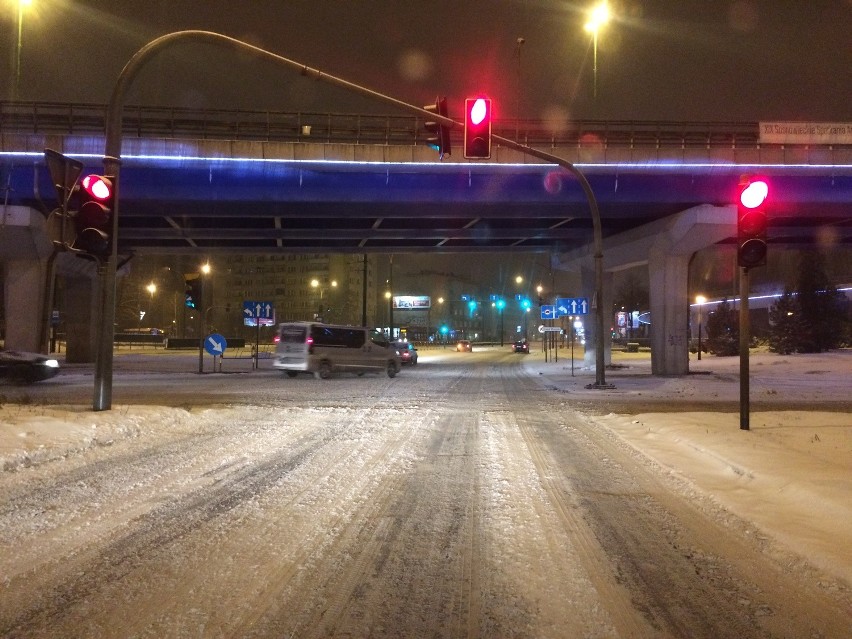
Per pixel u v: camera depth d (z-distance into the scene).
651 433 11.27
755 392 20.52
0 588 4.33
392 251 42.16
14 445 8.49
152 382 23.59
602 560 5.03
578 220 32.94
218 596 4.25
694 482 7.53
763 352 52.47
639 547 5.34
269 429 11.61
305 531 5.68
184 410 12.70
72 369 32.84
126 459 8.67
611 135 28.09
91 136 26.39
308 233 34.69
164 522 5.87
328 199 27.56
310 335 25.11
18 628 3.76
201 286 28.78
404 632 3.80
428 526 5.87
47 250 31.22
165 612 4.00
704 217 28.67
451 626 3.88
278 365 25.67
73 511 6.16
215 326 138.88
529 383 24.31
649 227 32.03
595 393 20.08
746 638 3.75
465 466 8.56
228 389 20.41
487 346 105.88
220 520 5.96
